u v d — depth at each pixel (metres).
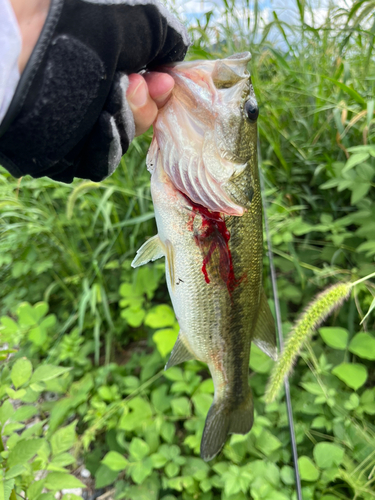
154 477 0.36
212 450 0.29
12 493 0.26
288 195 0.51
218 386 0.30
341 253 0.44
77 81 0.18
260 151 0.54
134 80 0.21
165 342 0.39
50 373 0.27
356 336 0.34
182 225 0.26
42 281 0.62
